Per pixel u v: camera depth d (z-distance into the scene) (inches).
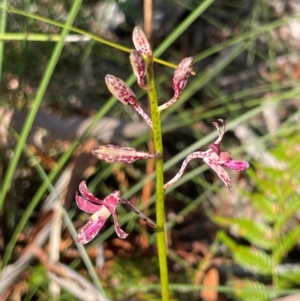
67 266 11.5
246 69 17.7
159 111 5.8
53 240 11.6
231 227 13.9
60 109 15.3
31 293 11.2
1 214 12.4
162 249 6.5
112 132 13.3
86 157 12.6
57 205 12.0
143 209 13.6
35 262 11.5
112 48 16.3
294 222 13.3
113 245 12.9
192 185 15.0
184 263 12.6
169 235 13.6
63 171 13.5
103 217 6.1
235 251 10.8
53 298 11.1
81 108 15.6
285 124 12.8
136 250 13.0
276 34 18.2
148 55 5.6
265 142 15.1
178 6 18.5
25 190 13.7
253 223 11.0
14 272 11.0
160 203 6.2
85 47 15.5
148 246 13.0
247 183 14.5
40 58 15.1
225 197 14.4
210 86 16.4
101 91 16.4
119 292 11.4
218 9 18.6
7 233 12.5
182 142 15.5
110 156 5.7
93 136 13.0
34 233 12.0
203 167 12.7
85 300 10.3
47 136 13.4
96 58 16.7
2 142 13.1
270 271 10.6
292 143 11.8
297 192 12.7
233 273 12.6
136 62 5.5
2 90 13.8
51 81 15.4
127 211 13.6
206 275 12.2
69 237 12.5
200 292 12.0
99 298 10.2
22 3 14.0
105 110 10.2
